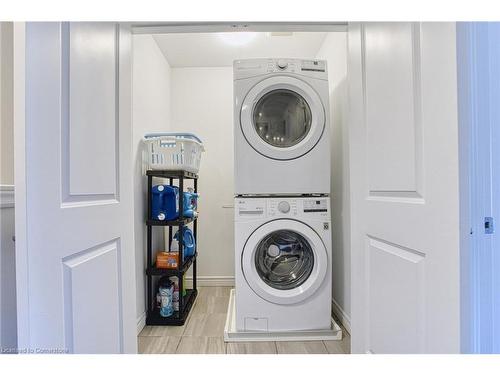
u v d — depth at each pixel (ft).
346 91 6.11
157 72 7.71
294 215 5.67
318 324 5.62
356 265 3.77
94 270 3.02
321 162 5.83
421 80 2.60
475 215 2.19
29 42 2.28
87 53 2.94
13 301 2.98
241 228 5.64
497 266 2.19
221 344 5.48
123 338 3.61
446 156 2.33
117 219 3.51
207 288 8.80
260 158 5.79
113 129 3.46
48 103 2.44
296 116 6.20
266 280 5.85
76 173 2.74
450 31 2.30
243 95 5.77
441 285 2.38
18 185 2.22
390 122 3.05
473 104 2.22
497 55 2.27
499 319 2.20
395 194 3.00
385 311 3.16
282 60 5.79
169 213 6.46
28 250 2.24
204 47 7.90
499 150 2.22
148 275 6.36
